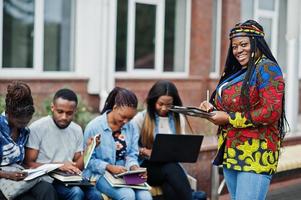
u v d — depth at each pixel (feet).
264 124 14.90
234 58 15.76
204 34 47.24
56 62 39.65
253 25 15.26
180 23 46.80
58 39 39.63
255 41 15.14
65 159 18.29
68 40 40.09
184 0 46.91
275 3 53.72
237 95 15.24
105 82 39.78
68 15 39.88
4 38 37.27
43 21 38.68
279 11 54.70
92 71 39.75
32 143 17.74
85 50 39.91
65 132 18.37
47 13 38.93
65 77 38.86
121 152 19.75
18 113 16.71
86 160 17.60
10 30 37.47
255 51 15.12
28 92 16.98
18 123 16.87
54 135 18.13
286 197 26.45
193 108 15.98
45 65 39.17
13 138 17.21
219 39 49.34
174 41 46.57
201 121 32.65
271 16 53.42
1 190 16.65
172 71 46.65
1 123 16.89
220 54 49.44
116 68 42.80
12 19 37.52
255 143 15.16
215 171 22.82
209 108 15.71
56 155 18.15
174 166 20.65
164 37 45.85
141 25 44.09
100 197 18.17
